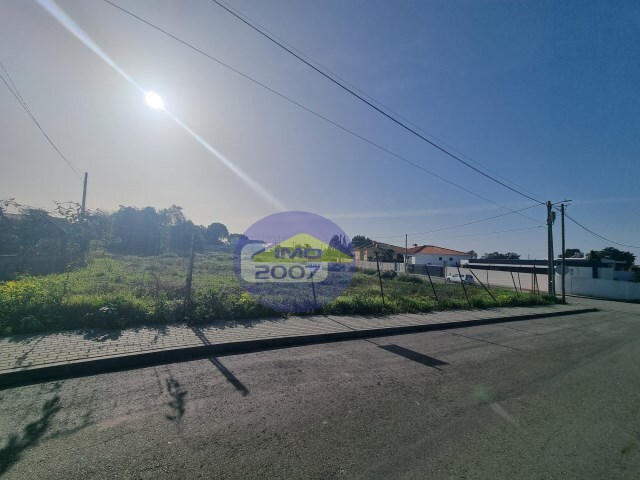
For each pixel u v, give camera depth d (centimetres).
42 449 261
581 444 314
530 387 466
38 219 1658
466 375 502
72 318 616
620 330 1075
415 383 454
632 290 2698
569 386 479
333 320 844
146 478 232
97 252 2516
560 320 1246
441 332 846
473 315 1117
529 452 295
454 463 271
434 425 336
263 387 411
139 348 508
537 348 721
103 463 246
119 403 349
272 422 323
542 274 3262
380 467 259
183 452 266
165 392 383
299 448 280
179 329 642
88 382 404
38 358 442
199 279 1483
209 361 506
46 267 1477
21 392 368
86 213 2045
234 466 251
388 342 698
